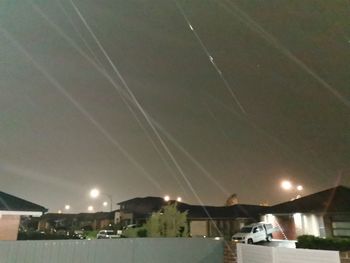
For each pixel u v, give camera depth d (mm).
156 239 13461
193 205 40688
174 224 16500
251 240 24141
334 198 24922
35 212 14898
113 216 51000
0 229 14477
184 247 13867
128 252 12703
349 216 22922
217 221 36031
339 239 14062
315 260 9820
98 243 12070
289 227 27109
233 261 13664
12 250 10352
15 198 15688
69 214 55156
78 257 11539
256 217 34062
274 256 10922
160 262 13305
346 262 11055
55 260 11070
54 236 22844
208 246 14219
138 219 44656
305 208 25391
